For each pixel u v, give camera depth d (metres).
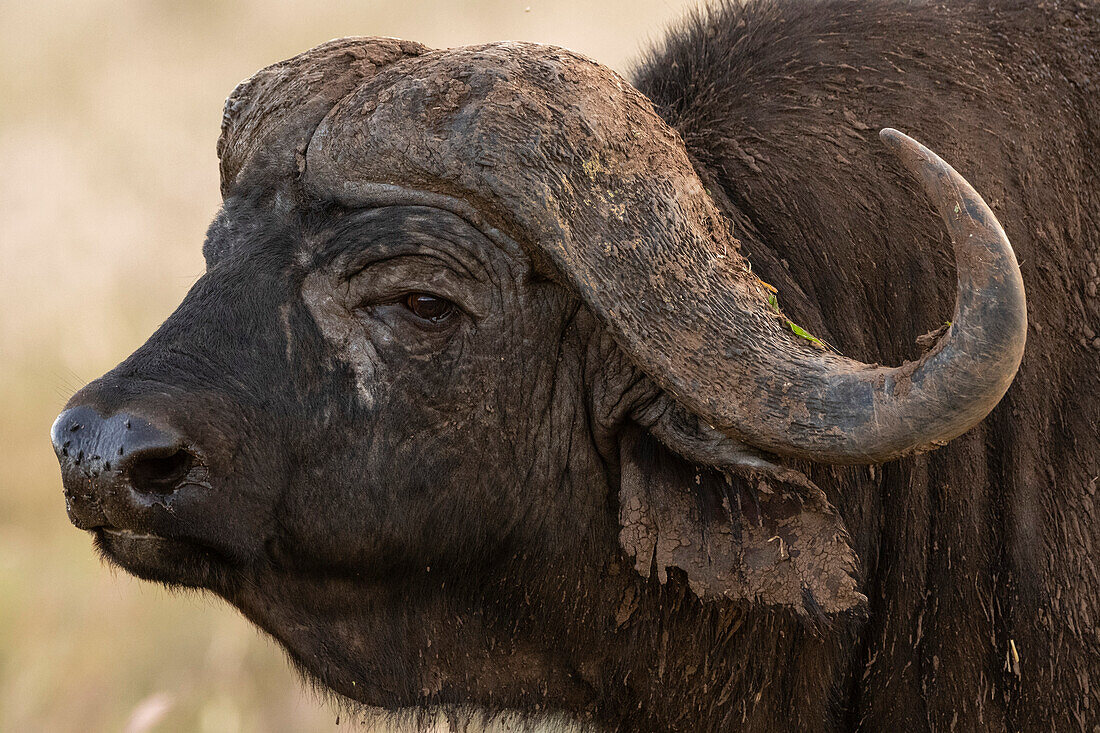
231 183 13.69
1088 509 13.86
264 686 23.27
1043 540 13.95
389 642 13.59
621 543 12.80
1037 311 14.03
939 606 14.25
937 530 14.23
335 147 12.49
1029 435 14.00
